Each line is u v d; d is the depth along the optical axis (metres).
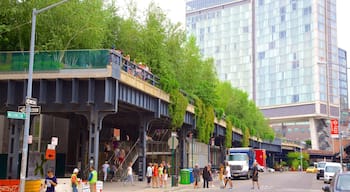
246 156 51.62
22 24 30.62
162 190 29.97
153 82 38.62
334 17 160.38
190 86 56.84
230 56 175.25
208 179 34.97
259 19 170.00
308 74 153.38
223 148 75.50
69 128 46.03
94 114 28.69
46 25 32.06
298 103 154.62
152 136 55.09
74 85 28.31
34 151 40.53
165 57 47.78
